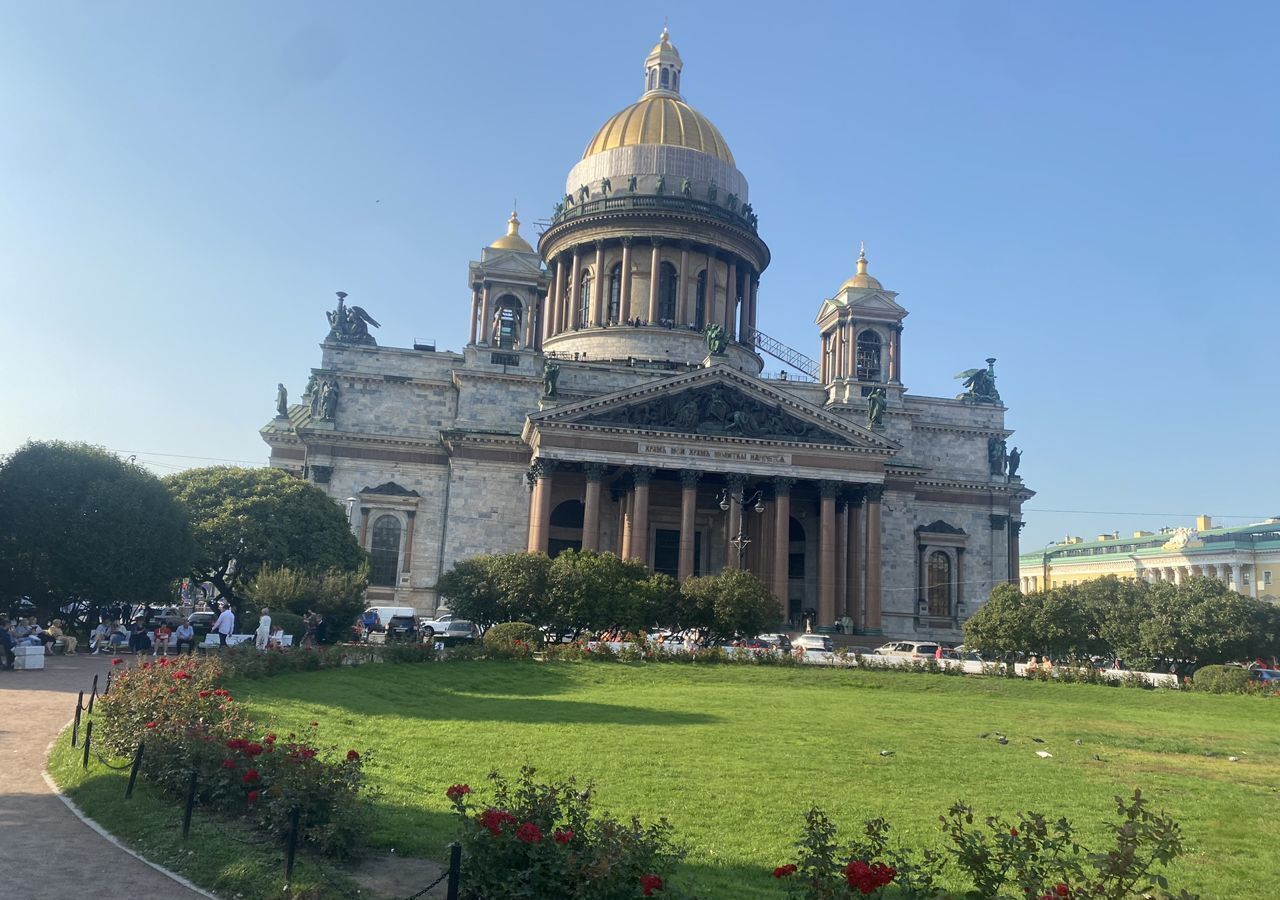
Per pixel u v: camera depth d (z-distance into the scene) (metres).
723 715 39.22
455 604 70.00
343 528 86.25
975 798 24.59
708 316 116.25
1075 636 72.25
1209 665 63.16
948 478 108.31
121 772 23.36
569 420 87.69
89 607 72.31
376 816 19.33
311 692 40.03
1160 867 19.27
